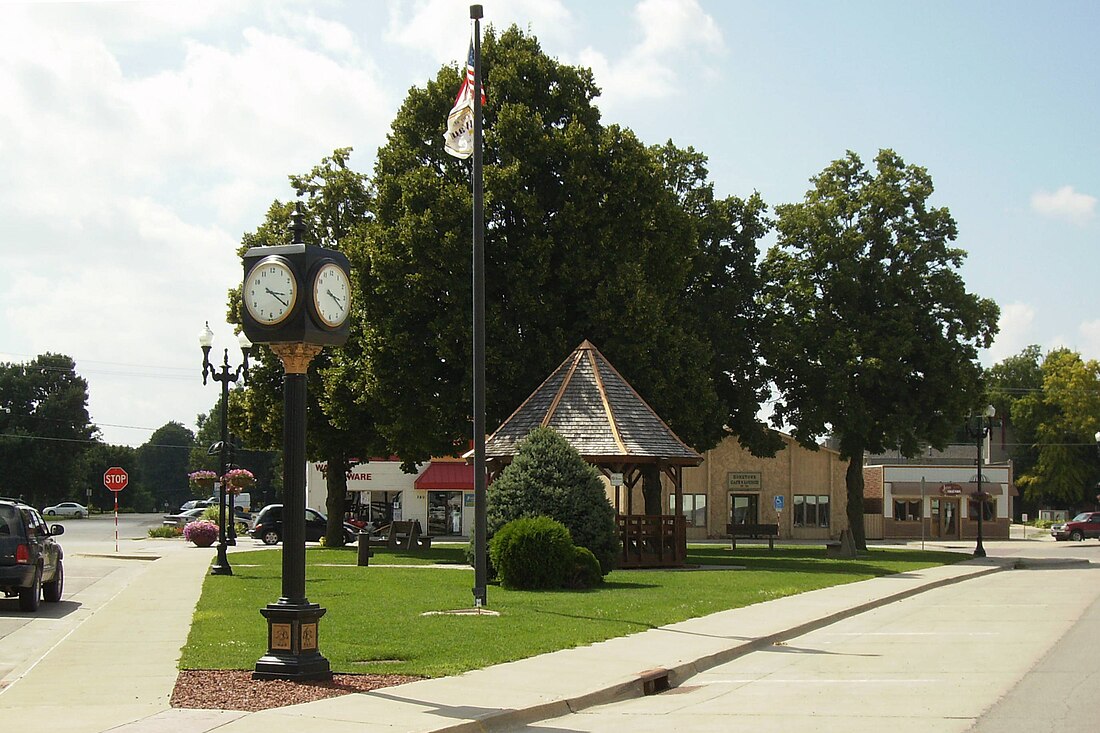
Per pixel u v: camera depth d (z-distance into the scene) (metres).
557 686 12.52
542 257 37.69
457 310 37.53
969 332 49.62
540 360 37.81
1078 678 13.52
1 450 114.56
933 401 49.44
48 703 11.12
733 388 49.09
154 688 12.00
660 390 38.47
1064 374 99.00
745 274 49.53
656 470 35.41
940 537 75.38
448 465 74.69
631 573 31.20
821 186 51.16
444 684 12.48
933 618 21.84
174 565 35.81
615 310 37.94
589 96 42.06
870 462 91.19
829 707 11.66
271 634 12.59
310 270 12.69
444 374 39.81
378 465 74.12
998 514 75.69
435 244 38.09
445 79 41.34
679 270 41.81
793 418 50.59
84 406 121.38
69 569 36.28
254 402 49.25
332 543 51.28
